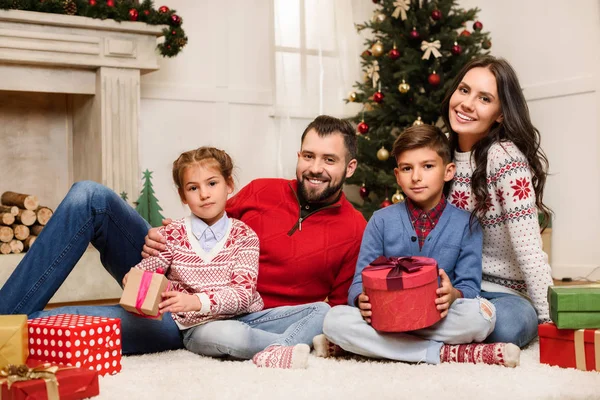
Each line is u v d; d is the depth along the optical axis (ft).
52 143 13.15
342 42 15.71
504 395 4.23
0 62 11.21
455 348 5.42
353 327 5.44
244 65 15.01
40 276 5.71
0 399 4.08
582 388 4.40
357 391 4.37
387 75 13.94
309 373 4.95
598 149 13.17
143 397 4.26
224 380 4.72
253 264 6.05
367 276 5.33
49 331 4.92
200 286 5.87
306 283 6.47
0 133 12.71
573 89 13.55
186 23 14.29
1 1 10.76
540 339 5.34
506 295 6.29
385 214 6.29
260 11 15.23
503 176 6.17
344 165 6.46
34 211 11.70
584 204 13.47
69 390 4.22
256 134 15.15
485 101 6.36
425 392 4.32
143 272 5.35
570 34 13.67
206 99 14.46
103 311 5.82
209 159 6.07
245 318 6.07
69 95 13.24
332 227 6.52
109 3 11.53
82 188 5.94
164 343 6.01
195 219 6.14
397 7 13.50
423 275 5.21
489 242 6.47
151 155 13.89
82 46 11.55
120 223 6.15
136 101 12.15
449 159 6.28
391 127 13.80
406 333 5.52
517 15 14.80
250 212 6.71
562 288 5.53
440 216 6.15
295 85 15.29
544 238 13.89
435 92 13.37
